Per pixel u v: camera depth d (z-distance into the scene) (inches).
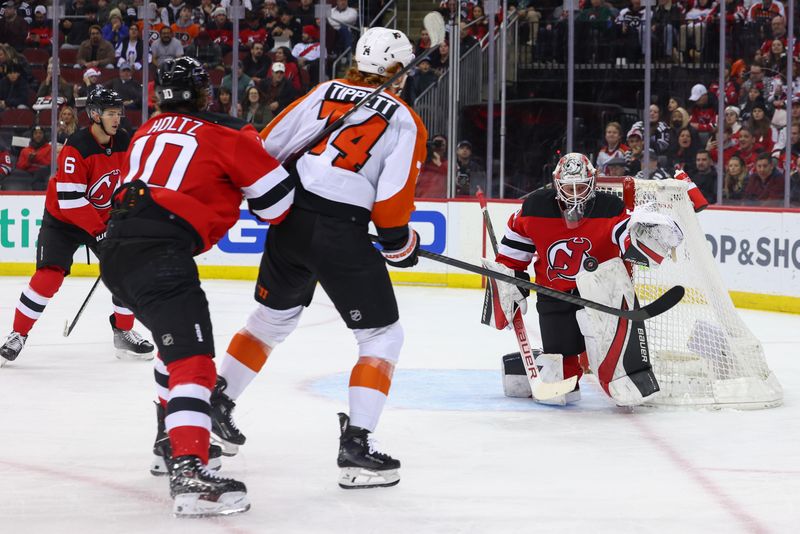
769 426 443.5
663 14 1161.4
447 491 334.3
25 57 1229.7
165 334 294.0
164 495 325.7
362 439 331.0
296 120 346.0
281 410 471.5
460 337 723.4
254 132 319.0
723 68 1062.4
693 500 326.0
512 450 395.9
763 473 362.6
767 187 1071.0
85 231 599.2
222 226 312.3
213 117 315.9
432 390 525.7
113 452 386.9
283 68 1184.2
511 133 1167.0
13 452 386.3
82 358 624.7
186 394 293.0
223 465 367.6
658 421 453.4
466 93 1189.7
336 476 353.1
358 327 333.4
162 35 1220.5
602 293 465.1
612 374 464.4
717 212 923.4
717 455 390.0
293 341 693.3
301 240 327.9
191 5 1226.0
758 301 895.7
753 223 896.3
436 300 954.1
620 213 469.7
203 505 294.8
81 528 290.7
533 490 336.8
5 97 1213.1
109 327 761.6
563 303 483.8
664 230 439.5
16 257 1144.8
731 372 490.9
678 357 507.8
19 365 596.7
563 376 486.3
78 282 1084.5
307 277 345.1
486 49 1194.6
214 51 1226.6
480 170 1155.9
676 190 520.1
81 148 582.2
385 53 346.3
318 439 412.8
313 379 553.6
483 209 500.4
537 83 1196.5
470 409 476.1
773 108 1099.3
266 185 310.3
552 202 475.8
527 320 815.7
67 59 1233.4
